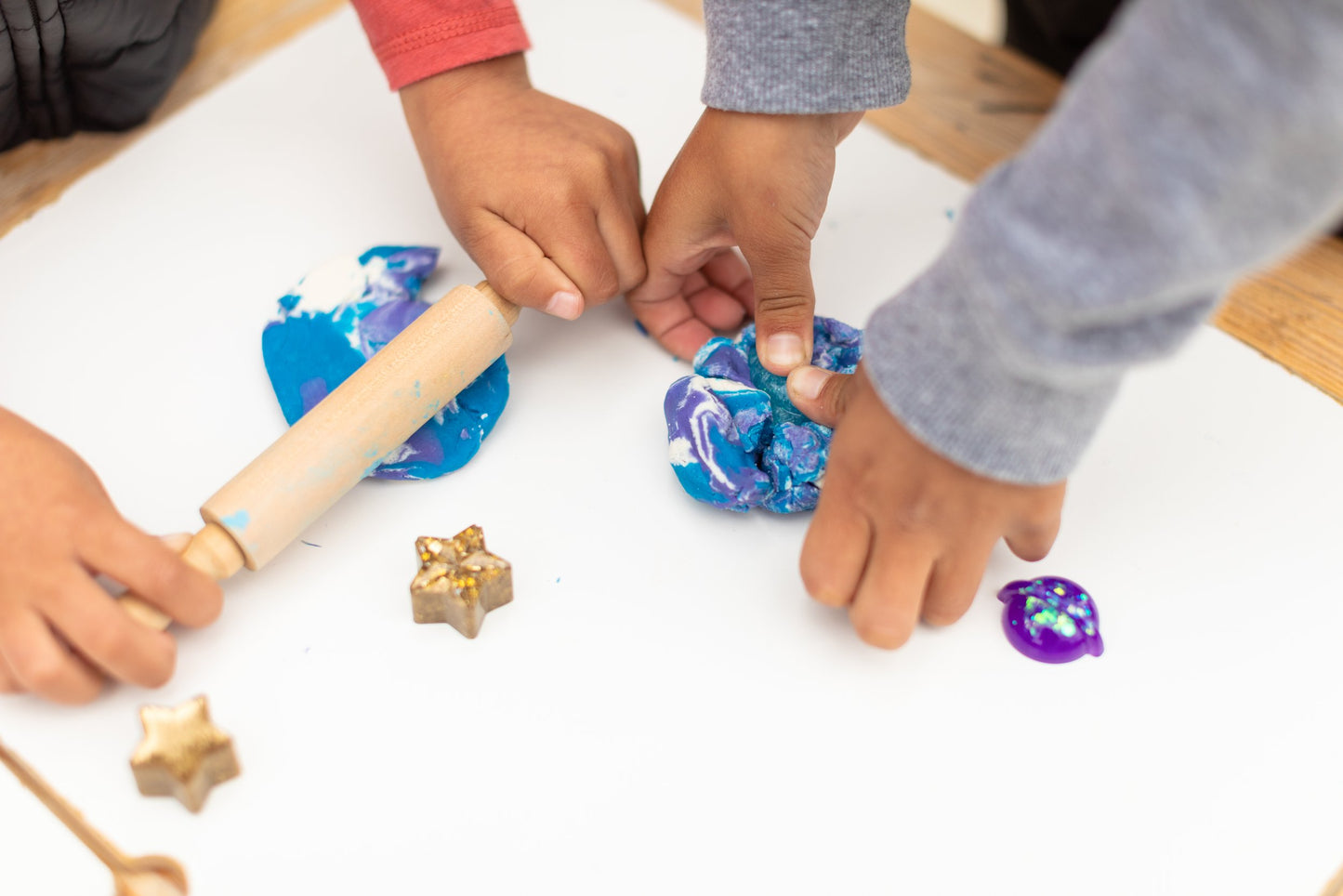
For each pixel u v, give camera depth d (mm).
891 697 588
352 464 597
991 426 530
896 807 567
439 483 633
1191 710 588
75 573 551
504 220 643
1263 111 443
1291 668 598
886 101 621
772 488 621
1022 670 596
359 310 667
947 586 577
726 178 621
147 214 713
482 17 666
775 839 560
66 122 743
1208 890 556
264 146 745
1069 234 476
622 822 561
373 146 748
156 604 562
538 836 558
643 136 752
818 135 619
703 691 587
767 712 583
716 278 691
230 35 801
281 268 697
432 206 724
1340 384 672
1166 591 615
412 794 564
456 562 591
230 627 594
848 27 602
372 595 604
